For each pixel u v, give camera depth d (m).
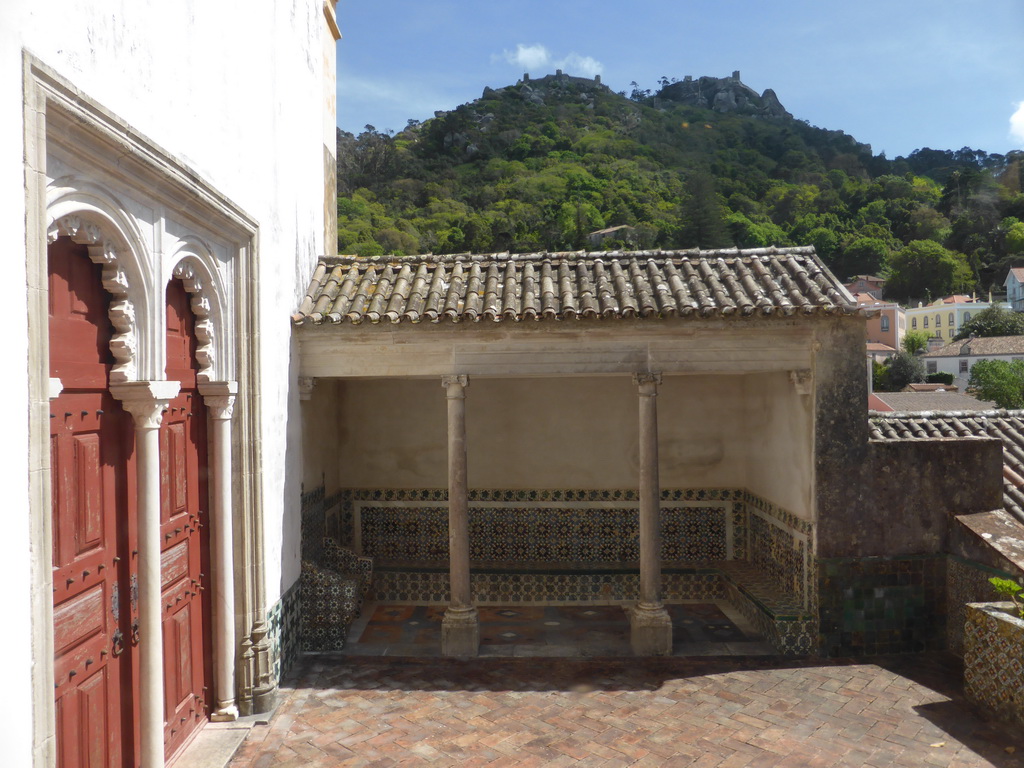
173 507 4.98
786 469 7.87
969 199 81.81
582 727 5.67
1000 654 5.70
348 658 7.16
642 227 61.31
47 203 3.23
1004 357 53.09
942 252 74.38
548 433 9.33
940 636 7.18
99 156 3.62
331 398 8.97
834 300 7.19
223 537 5.59
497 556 9.32
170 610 4.92
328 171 10.48
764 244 69.25
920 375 50.12
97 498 3.98
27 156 2.90
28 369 2.90
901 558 7.15
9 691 2.74
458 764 5.11
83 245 3.85
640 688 6.40
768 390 8.41
